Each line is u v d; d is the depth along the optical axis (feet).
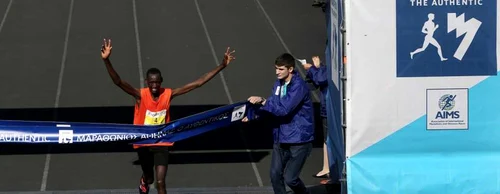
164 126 82.28
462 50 71.82
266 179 95.50
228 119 85.76
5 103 128.57
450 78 72.18
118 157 104.06
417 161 73.31
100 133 83.25
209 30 173.68
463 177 73.36
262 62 152.97
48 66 150.10
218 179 95.25
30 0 194.18
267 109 77.00
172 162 101.55
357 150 73.05
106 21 179.52
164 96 82.64
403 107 72.38
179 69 149.07
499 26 71.67
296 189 80.12
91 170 98.84
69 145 108.78
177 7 189.98
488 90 72.38
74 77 143.54
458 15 71.36
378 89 72.08
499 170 73.41
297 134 77.82
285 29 174.81
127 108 126.00
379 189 73.36
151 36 169.48
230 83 140.26
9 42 164.25
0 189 91.20
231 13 185.78
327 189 90.07
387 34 71.41
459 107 72.59
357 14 71.15
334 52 77.41
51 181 94.58
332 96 80.02
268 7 190.19
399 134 72.79
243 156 104.42
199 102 129.29
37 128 83.71
